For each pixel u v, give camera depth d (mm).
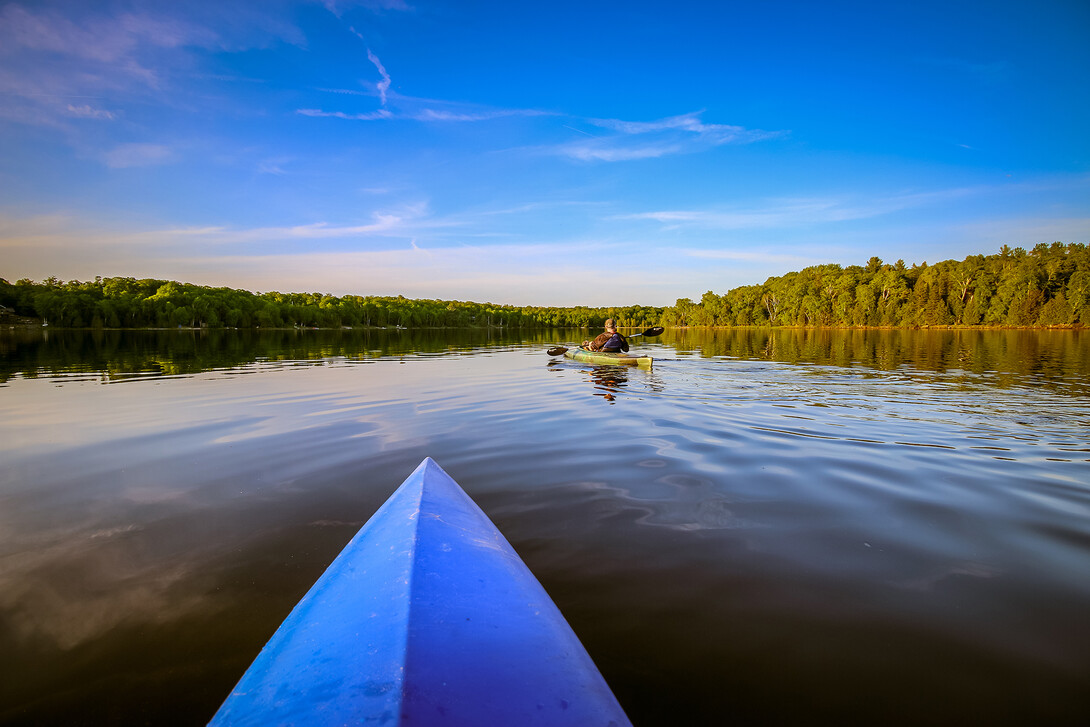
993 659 1678
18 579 2201
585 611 1941
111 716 1490
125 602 2031
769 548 2432
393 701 1230
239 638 1819
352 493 3250
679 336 34281
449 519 2471
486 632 1585
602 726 1268
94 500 3129
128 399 6902
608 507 2941
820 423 5117
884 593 2053
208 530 2691
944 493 3137
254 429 5020
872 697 1533
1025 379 8625
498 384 8352
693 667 1663
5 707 1520
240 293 111562
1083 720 1440
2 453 4184
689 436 4605
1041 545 2445
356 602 1761
